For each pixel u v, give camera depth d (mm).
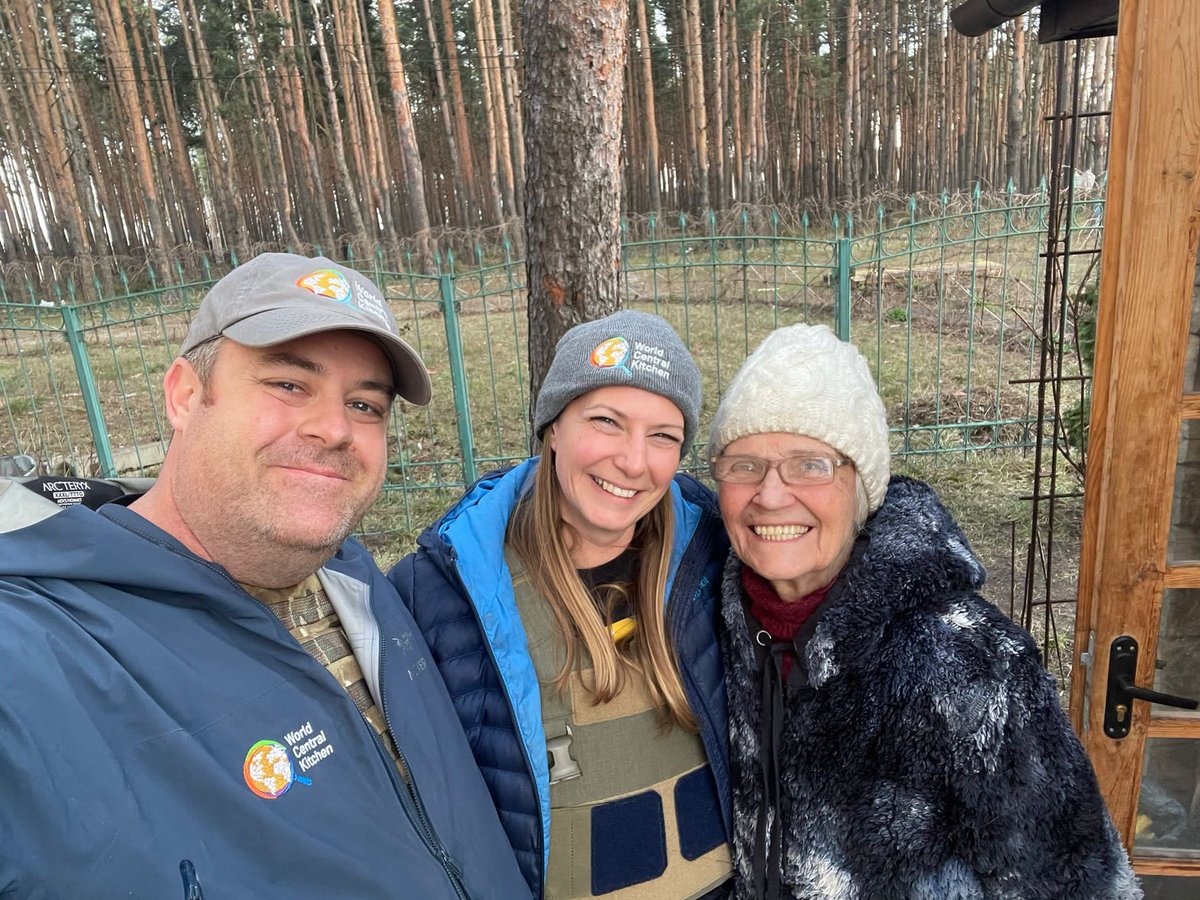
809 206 15594
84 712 887
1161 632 1562
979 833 1111
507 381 8898
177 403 1111
